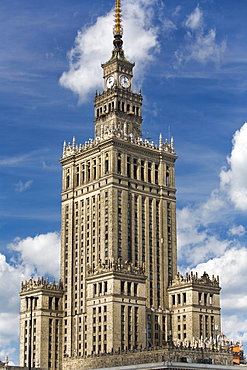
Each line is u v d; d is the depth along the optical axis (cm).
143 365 18425
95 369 19550
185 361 18612
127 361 19350
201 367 18500
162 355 18512
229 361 19675
